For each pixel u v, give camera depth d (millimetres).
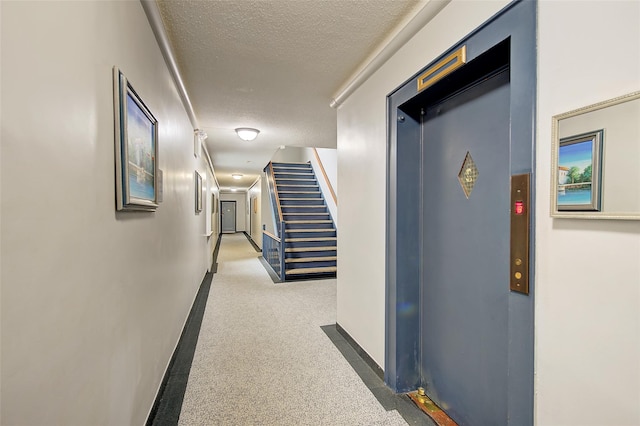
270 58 2045
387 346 1912
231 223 16328
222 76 2332
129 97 1125
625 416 771
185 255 2715
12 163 549
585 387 854
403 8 1528
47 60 656
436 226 1734
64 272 725
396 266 1824
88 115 846
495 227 1347
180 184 2441
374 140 2080
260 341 2584
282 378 2000
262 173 8195
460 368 1554
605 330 807
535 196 990
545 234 962
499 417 1326
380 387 1903
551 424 947
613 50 777
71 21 753
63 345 721
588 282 842
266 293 4129
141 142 1279
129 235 1187
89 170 852
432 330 1773
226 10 1539
